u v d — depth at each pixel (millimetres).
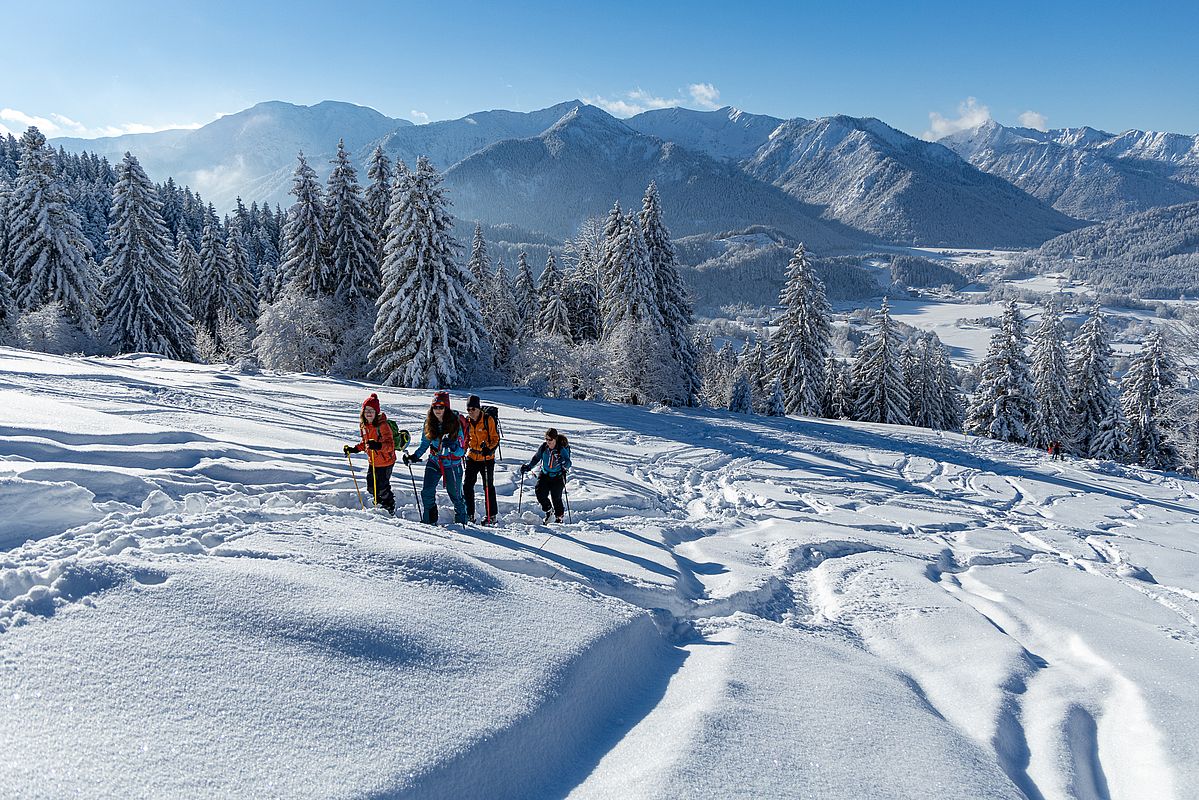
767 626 6535
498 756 3461
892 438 32562
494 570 5824
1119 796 4285
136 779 2688
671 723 4125
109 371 19156
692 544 10266
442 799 3105
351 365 36094
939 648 6543
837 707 4543
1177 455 44375
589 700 4367
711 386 73312
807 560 10023
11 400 9859
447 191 32406
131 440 8953
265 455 10031
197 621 3898
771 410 43500
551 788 3502
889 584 8742
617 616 5477
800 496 16766
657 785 3307
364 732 3312
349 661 3867
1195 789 4152
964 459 27938
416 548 5629
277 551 5199
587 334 51969
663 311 44531
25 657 3271
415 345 31578
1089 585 9867
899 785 3654
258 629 3949
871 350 48281
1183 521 18719
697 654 5574
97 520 5984
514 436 18906
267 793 2775
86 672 3268
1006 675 5770
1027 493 21203
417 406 22703
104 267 39844
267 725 3207
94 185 104812
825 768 3725
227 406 16266
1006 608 8188
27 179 36688
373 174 40438
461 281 34406
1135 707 5305
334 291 37906
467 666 4129
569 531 9352
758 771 3580
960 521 15445
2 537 5270
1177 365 44969
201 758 2898
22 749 2693
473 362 35031
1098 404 44562
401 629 4305
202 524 5859
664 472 18047
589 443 20188
